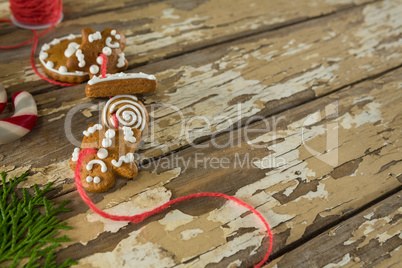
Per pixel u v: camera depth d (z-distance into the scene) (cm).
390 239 100
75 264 96
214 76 112
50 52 109
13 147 103
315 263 98
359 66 115
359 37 119
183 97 109
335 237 99
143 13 119
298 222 100
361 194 102
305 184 103
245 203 100
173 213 100
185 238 98
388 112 110
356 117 109
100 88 104
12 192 100
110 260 97
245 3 123
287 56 115
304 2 124
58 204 99
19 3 112
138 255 97
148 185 101
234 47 116
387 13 123
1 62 110
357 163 104
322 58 115
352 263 98
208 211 100
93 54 106
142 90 105
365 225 100
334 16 122
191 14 120
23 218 98
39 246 96
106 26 116
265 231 99
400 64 116
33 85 108
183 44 115
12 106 106
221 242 98
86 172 100
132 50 114
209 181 102
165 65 112
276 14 121
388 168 104
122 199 100
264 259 97
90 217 99
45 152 103
